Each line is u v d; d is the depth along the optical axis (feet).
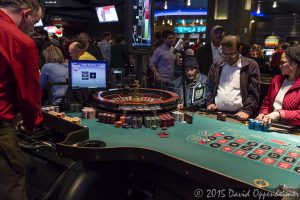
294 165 4.89
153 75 12.24
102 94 8.06
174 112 7.34
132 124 6.68
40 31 21.07
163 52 13.41
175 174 5.83
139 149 5.50
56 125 6.57
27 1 4.65
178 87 8.92
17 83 4.55
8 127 4.77
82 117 7.44
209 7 30.17
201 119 7.57
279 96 7.52
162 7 53.78
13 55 4.40
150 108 6.97
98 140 5.81
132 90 8.54
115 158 5.50
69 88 8.28
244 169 4.70
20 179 5.04
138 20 7.85
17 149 4.95
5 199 4.88
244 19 30.30
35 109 4.98
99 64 8.36
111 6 44.78
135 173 6.59
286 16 59.57
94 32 69.77
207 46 12.28
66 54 19.39
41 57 13.56
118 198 6.55
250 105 8.25
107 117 6.97
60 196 5.98
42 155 6.15
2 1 4.63
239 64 8.39
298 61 6.98
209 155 5.24
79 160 5.67
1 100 4.54
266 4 46.14
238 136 6.27
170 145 5.69
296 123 6.96
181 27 56.13
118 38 20.11
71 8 56.08
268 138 6.17
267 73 19.80
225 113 8.24
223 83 8.64
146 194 6.79
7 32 4.39
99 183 6.10
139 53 8.13
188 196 5.64
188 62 8.58
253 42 63.52
